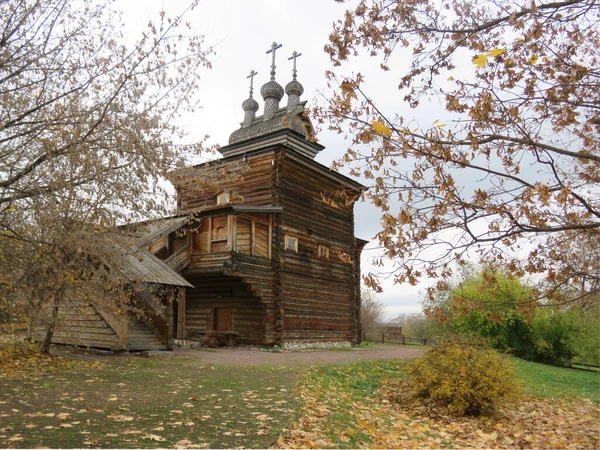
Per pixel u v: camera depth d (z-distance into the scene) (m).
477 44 5.73
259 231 21.42
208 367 12.82
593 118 5.85
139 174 10.53
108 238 11.26
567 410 12.29
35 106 10.73
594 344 27.62
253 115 32.31
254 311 21.56
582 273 6.11
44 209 9.83
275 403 8.19
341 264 26.53
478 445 7.54
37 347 14.12
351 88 5.30
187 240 20.73
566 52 5.88
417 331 48.66
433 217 5.32
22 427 5.74
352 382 12.18
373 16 5.81
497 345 28.45
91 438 5.38
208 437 5.78
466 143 5.31
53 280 11.23
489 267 6.62
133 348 15.97
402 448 6.50
